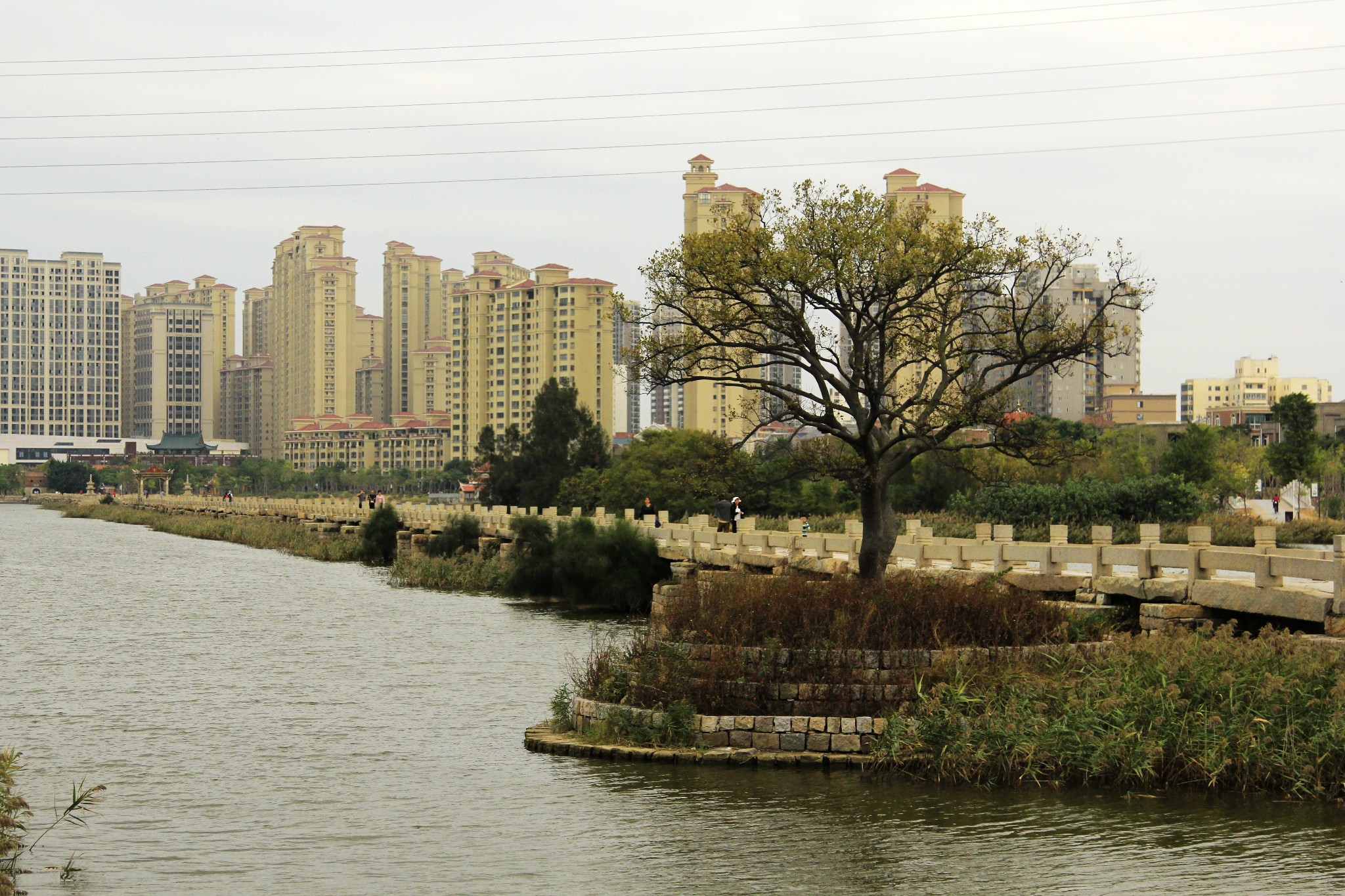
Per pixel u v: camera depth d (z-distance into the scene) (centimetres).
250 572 8250
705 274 3606
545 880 1938
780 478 3888
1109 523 7000
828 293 3588
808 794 2369
